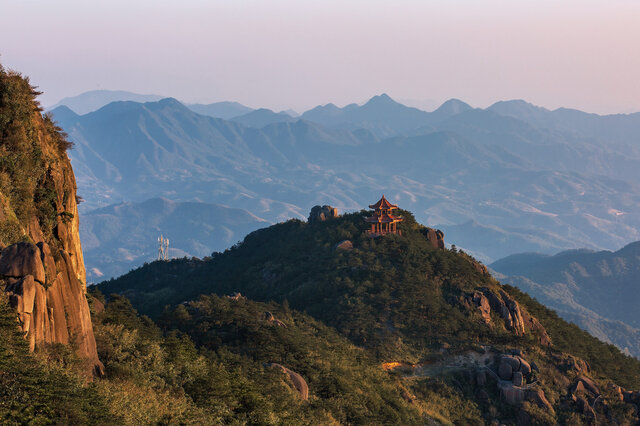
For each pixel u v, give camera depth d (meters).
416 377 130.88
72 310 50.53
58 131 60.09
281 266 185.88
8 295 42.50
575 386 133.00
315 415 87.62
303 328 131.75
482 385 130.62
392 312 147.62
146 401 55.97
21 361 41.22
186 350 81.38
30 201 51.38
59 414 41.81
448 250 190.50
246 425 69.38
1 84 53.25
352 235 188.12
